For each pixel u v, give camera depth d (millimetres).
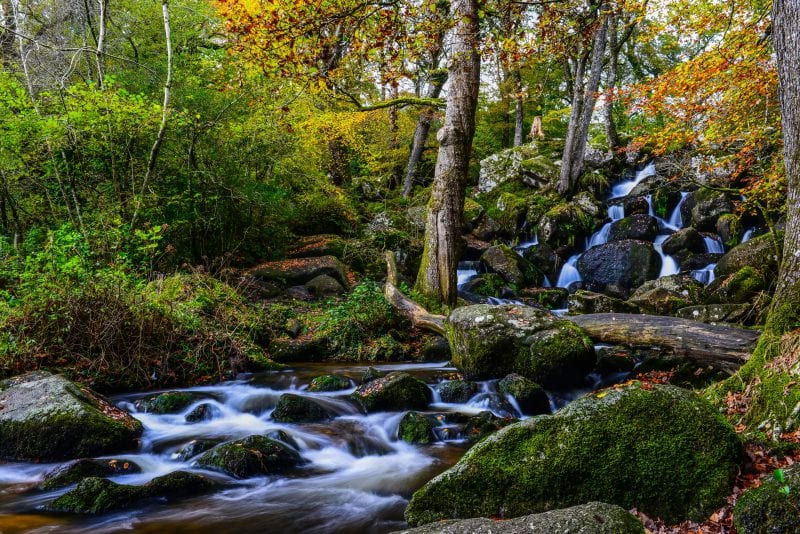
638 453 3264
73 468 4422
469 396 6691
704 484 3105
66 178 10352
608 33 20547
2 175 10117
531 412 6414
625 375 7355
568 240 17734
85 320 7270
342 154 21188
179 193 12219
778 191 9609
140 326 7430
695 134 9664
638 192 18688
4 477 4520
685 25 9320
